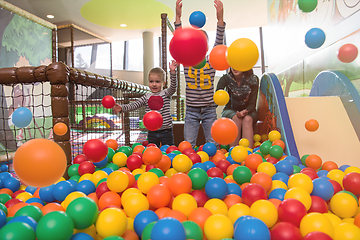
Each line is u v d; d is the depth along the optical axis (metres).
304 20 3.32
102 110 7.10
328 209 1.11
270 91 2.27
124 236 0.87
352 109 1.96
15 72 1.51
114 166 1.71
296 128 2.08
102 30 7.43
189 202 1.01
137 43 9.28
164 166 1.61
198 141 3.12
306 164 1.68
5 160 2.72
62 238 0.72
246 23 6.95
